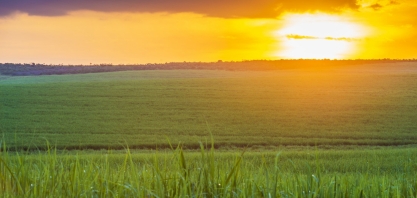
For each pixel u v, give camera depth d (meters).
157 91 72.12
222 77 105.62
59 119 46.00
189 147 31.47
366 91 69.81
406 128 39.97
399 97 62.28
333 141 33.69
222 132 38.19
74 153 27.41
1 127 40.47
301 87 76.62
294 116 48.12
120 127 41.38
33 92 69.00
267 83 84.00
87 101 60.28
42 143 30.81
